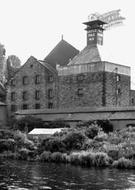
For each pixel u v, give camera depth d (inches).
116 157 1612.9
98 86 2992.1
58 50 3732.8
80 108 2847.0
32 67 3457.2
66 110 2893.7
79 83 3112.7
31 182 1137.4
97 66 3016.7
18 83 3538.4
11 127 2974.9
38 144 2000.5
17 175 1274.6
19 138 2117.4
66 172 1362.0
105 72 2987.2
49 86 3319.4
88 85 3056.1
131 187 1078.4
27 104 3457.2
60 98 3233.3
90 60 3176.7
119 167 1496.1
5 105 3567.9
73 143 1861.5
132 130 2180.1
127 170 1434.5
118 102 3110.2
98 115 2650.1
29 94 3449.8
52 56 3735.2
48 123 2773.1
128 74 3257.9
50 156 1744.6
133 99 3341.5
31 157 1840.6
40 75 3388.3
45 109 3083.2
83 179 1206.9
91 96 3029.0
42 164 1620.3
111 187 1075.9
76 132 1913.1
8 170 1405.0
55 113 2930.6
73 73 3159.5
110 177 1251.2
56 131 2249.0
